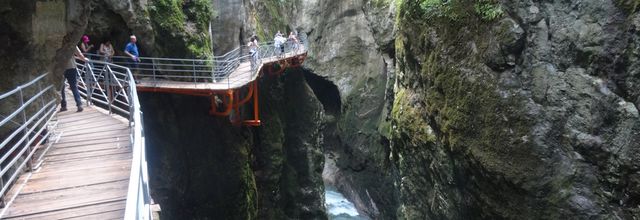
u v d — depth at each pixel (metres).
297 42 24.55
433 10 12.45
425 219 14.06
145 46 14.74
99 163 6.55
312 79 29.98
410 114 13.94
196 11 16.95
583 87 9.11
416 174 14.18
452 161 11.76
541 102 9.77
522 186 9.74
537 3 10.04
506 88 10.22
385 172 21.97
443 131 11.76
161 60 15.45
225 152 17.11
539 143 9.66
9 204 5.14
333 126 29.20
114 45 14.52
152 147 14.59
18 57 6.66
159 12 15.31
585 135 9.02
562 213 9.30
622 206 8.55
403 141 14.64
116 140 7.64
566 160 9.41
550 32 9.79
